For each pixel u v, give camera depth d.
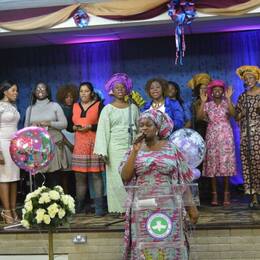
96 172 5.16
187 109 6.68
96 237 4.46
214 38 7.18
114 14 5.45
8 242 4.59
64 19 5.57
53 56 7.55
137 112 5.05
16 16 5.77
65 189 6.09
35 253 4.55
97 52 7.44
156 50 7.30
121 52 7.38
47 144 4.68
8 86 5.02
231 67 7.16
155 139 3.50
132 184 3.53
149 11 5.39
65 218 3.76
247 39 7.11
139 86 7.36
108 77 7.43
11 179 5.00
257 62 7.09
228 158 5.48
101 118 4.99
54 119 5.42
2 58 7.66
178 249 3.26
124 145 4.95
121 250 4.40
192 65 7.24
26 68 7.62
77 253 4.47
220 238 4.32
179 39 5.39
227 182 5.61
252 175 5.30
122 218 4.95
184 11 5.24
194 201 3.38
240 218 4.70
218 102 5.57
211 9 5.27
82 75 7.48
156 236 3.24
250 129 5.29
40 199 3.66
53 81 7.56
